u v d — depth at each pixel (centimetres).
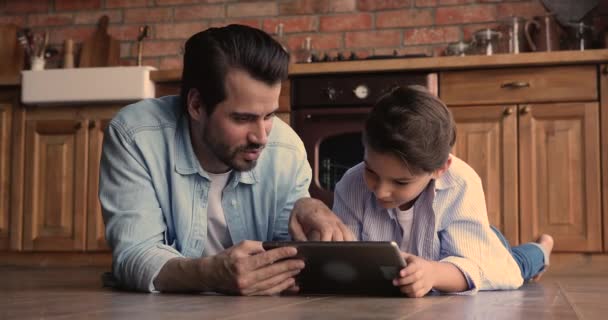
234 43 146
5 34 420
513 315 106
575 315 108
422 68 321
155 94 355
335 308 112
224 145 151
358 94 327
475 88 321
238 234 173
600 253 311
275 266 135
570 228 313
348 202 174
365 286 140
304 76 332
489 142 320
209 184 166
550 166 315
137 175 158
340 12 395
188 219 163
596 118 311
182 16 413
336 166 330
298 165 178
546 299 143
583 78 312
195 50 151
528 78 316
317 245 132
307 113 331
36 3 428
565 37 370
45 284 200
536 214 316
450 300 133
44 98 361
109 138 162
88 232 361
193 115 155
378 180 148
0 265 366
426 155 142
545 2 373
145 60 415
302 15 399
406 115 142
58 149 367
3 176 371
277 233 177
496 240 166
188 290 145
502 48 376
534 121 317
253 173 170
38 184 367
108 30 420
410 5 388
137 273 147
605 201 309
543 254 227
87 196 363
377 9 391
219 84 146
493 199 319
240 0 407
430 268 141
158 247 152
